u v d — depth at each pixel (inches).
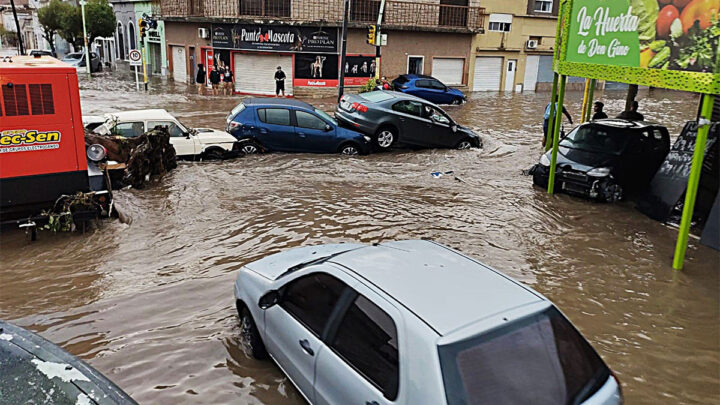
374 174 491.2
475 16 1274.6
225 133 536.1
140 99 970.7
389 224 351.9
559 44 416.8
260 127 541.6
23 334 123.5
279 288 182.1
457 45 1283.2
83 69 1488.7
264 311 186.7
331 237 325.1
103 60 2003.0
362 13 1152.2
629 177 429.7
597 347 220.4
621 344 223.8
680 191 375.6
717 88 267.4
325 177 470.6
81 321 227.1
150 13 1513.3
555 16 1389.0
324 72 1137.4
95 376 112.1
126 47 1748.3
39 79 314.7
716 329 239.5
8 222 323.0
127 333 218.5
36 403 102.7
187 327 223.1
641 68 312.7
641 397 190.4
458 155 599.2
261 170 481.1
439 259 168.4
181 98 1007.0
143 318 230.4
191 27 1252.5
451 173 507.8
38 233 332.2
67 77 322.0
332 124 569.0
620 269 298.5
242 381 189.2
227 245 311.1
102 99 944.9
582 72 373.4
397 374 130.3
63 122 325.1
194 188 416.2
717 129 375.9
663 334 233.1
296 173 478.3
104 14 1664.6
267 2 1106.1
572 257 312.8
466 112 957.2
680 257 298.8
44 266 284.4
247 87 1160.2
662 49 297.7
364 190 433.1
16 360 114.1
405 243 186.2
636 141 438.6
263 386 186.9
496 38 1330.0
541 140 699.4
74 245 313.4
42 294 251.9
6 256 297.7
